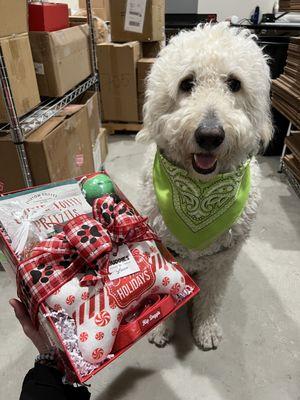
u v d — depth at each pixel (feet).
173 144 3.24
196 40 3.19
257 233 6.20
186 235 3.52
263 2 12.02
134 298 2.41
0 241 2.70
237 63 3.10
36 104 5.28
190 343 4.36
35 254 2.33
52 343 2.46
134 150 9.29
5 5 4.25
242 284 5.17
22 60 4.74
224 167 3.38
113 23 9.68
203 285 4.21
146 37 9.68
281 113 7.93
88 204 2.73
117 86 9.71
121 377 3.96
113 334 2.30
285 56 8.32
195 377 3.98
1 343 4.32
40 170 4.91
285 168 8.09
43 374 2.44
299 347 4.31
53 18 5.91
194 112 3.01
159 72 3.39
